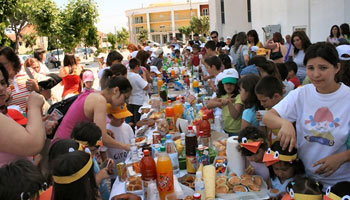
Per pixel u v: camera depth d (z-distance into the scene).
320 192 1.57
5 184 1.21
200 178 1.84
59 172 1.39
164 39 61.44
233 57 5.64
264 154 1.83
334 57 1.55
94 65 19.88
